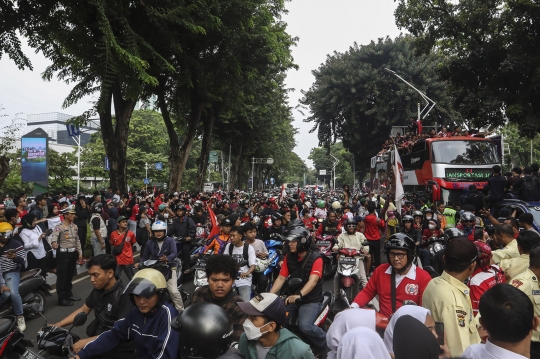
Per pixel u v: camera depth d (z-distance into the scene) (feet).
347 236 26.27
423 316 8.08
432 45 64.59
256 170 236.02
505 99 57.77
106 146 55.67
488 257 12.39
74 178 144.46
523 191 34.65
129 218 45.52
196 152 215.72
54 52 49.26
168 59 57.00
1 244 21.21
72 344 11.39
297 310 15.94
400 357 5.77
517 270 14.82
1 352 14.10
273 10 79.20
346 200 55.77
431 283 10.84
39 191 52.11
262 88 96.78
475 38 61.00
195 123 74.90
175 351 9.91
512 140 156.56
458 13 60.75
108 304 12.49
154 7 46.26
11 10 39.86
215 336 7.09
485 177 54.39
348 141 135.23
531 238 14.53
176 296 20.40
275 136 152.66
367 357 6.37
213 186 204.85
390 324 8.24
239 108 86.22
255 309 9.33
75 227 27.14
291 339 9.48
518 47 56.85
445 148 55.88
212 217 32.24
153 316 10.19
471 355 7.35
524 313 6.82
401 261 12.07
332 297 17.61
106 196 50.65
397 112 112.27
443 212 38.34
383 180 76.84
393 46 120.57
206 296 12.79
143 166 168.86
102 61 40.55
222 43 59.82
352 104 117.91
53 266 33.42
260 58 67.77
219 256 12.60
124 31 42.50
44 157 50.57
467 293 10.46
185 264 32.68
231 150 160.15
